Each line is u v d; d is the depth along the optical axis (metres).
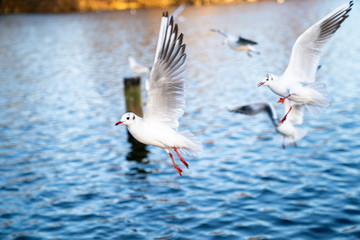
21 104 21.16
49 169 12.82
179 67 4.79
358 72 24.12
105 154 13.99
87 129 16.80
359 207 9.30
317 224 8.77
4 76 28.62
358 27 43.84
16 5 75.50
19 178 12.19
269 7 72.31
